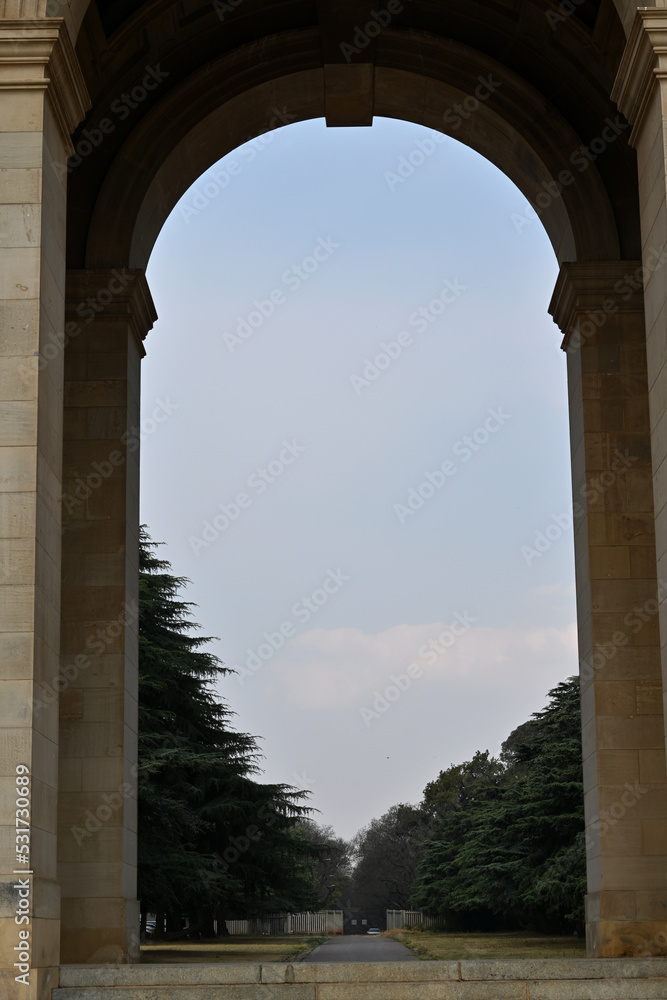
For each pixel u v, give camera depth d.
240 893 57.47
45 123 20.77
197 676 61.81
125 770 28.06
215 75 31.89
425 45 32.00
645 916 26.88
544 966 19.70
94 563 28.97
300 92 33.50
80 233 31.05
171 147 31.55
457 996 19.19
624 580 28.88
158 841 49.03
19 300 19.98
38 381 19.73
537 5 30.73
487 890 58.88
